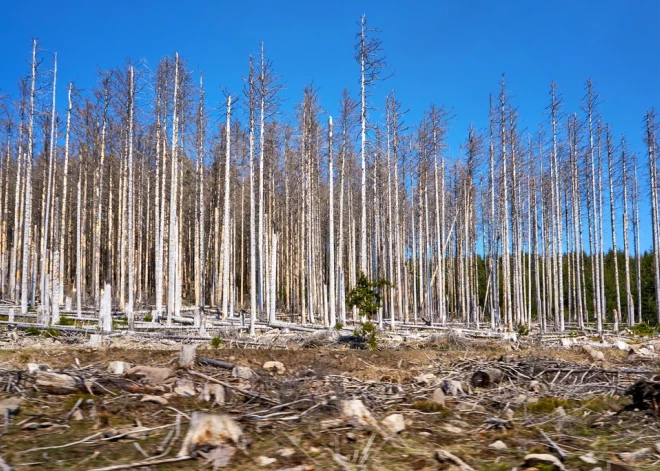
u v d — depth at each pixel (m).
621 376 8.91
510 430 5.57
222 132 25.75
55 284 16.09
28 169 20.31
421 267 29.39
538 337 17.80
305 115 22.72
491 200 26.89
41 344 12.18
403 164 28.06
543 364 9.23
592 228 26.36
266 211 29.89
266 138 22.70
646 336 21.14
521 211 28.97
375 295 14.98
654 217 25.11
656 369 9.53
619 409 6.60
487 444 5.02
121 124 18.94
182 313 24.81
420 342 15.62
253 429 5.09
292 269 28.92
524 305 30.27
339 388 7.01
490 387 8.12
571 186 26.27
